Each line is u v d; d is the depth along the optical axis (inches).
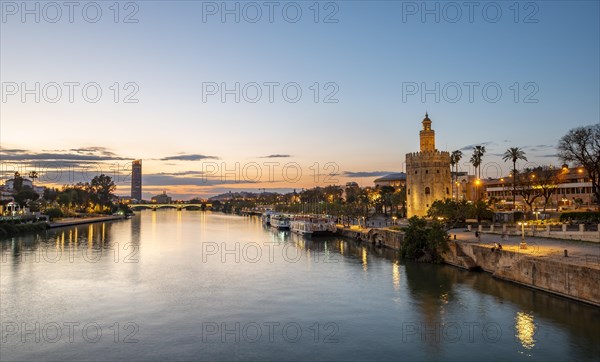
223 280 2837.1
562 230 3171.8
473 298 2256.4
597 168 4168.3
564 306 2032.5
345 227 5974.4
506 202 6830.7
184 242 5329.7
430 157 5285.4
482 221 4628.4
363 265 3331.7
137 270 3203.7
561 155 4379.9
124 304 2273.6
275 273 3065.9
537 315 1943.9
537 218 4537.4
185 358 1608.0
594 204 5339.6
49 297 2406.5
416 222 3570.4
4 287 2635.3
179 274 3046.3
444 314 2039.9
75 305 2255.2
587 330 1760.6
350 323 1957.4
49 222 7475.4
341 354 1635.1
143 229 7839.6
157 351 1669.5
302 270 3166.8
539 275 2277.3
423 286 2559.1
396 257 3700.8
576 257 2292.1
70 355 1633.9
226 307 2217.0
